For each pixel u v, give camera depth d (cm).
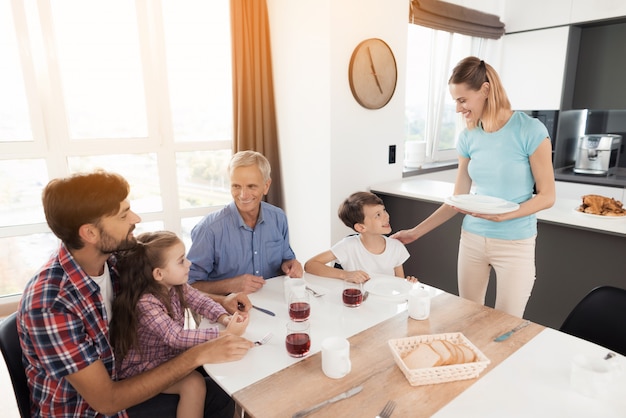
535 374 97
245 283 151
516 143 162
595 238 196
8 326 109
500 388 92
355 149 281
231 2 283
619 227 179
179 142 310
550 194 159
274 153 312
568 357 104
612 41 347
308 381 96
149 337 127
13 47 250
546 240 215
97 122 282
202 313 136
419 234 196
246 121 304
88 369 98
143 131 297
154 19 285
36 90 257
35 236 276
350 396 90
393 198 285
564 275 212
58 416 105
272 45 298
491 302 250
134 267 124
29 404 108
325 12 250
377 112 288
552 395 90
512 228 168
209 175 329
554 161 381
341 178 277
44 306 95
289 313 127
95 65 275
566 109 373
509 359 103
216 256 169
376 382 95
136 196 304
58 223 98
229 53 317
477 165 179
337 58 258
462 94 167
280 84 298
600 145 354
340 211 176
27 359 105
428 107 390
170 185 311
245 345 108
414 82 375
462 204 166
